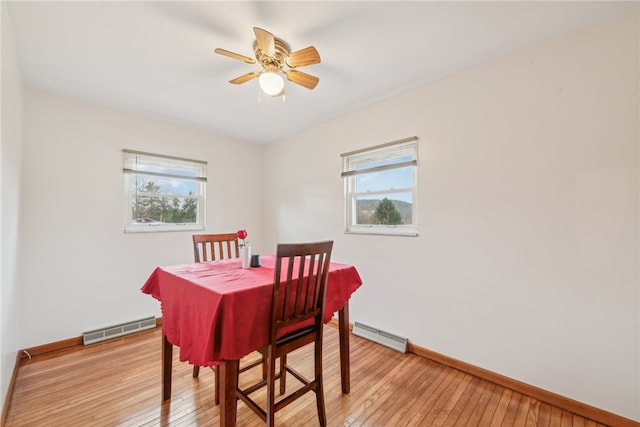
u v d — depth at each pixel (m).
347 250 3.11
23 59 2.01
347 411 1.74
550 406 1.79
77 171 2.64
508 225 2.01
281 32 1.75
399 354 2.49
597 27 1.68
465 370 2.19
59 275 2.53
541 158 1.87
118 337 2.79
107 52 1.94
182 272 1.77
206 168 3.62
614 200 1.63
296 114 3.11
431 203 2.42
